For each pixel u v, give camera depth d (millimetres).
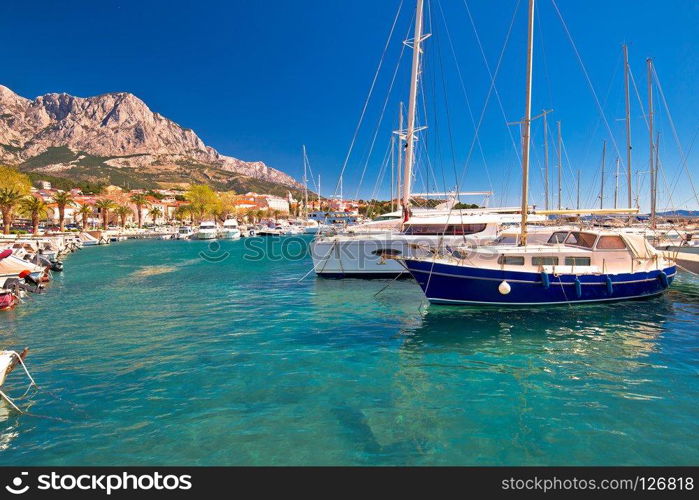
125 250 52750
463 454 6234
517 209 23875
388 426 7035
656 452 6227
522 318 13773
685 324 13078
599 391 8312
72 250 50594
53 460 6137
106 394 8305
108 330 13336
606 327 12789
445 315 14273
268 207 170875
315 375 9289
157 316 15320
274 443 6523
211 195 120625
